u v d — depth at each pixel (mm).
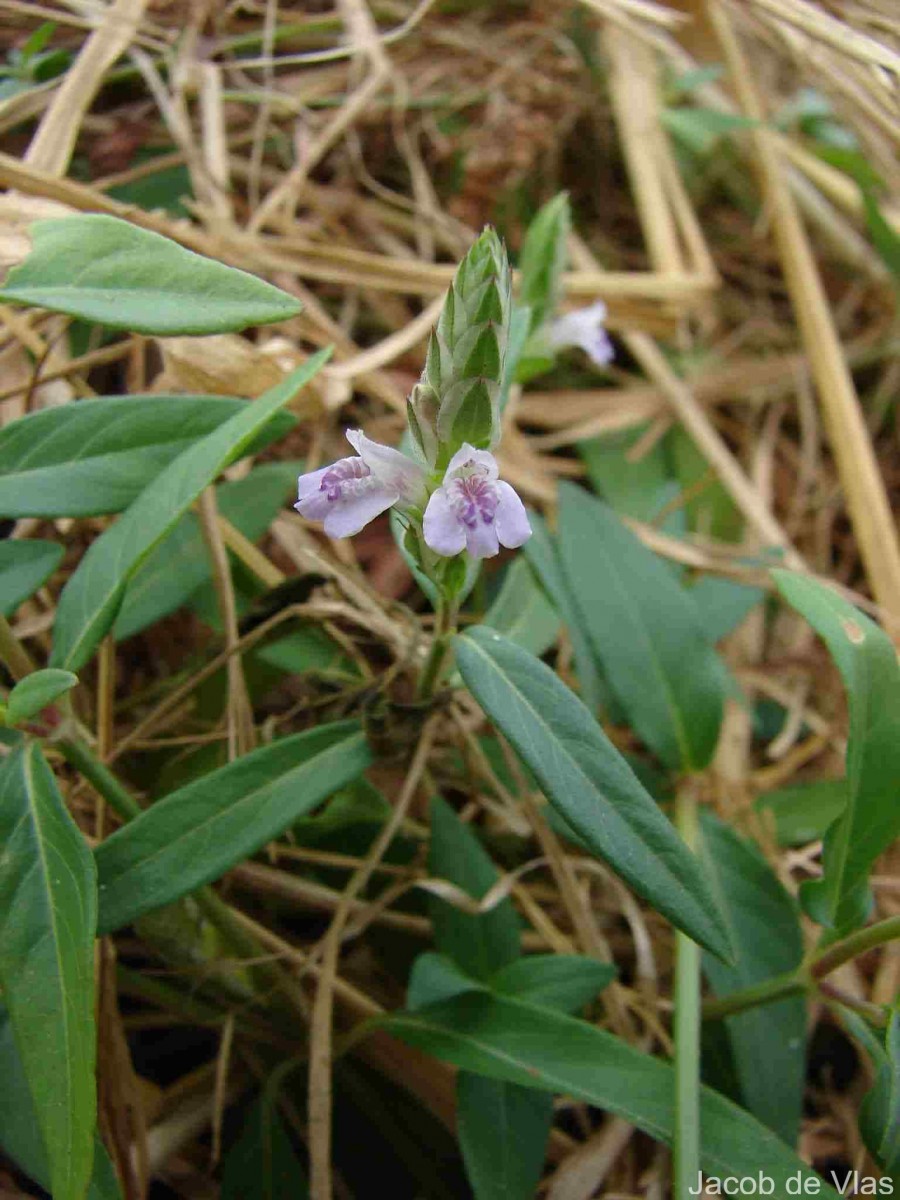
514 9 243
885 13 210
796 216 237
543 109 235
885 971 154
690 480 218
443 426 94
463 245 218
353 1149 138
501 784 151
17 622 152
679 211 237
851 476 210
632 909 145
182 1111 136
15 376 160
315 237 205
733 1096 131
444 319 91
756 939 134
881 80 184
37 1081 86
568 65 237
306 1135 137
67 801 131
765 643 201
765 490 218
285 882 137
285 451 185
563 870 142
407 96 226
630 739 173
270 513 152
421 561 103
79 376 161
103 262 99
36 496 110
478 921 128
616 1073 109
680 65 252
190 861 103
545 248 155
